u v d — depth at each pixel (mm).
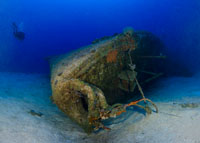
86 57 3793
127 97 5316
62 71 3799
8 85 5934
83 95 3641
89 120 3084
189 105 3379
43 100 5180
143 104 4414
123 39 4457
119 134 2934
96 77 3961
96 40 5945
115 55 4227
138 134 2715
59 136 2734
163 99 4625
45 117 3479
